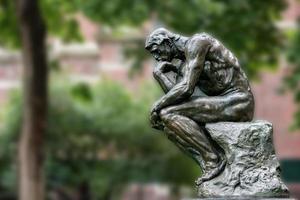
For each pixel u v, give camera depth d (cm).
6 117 2969
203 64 762
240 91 767
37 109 2020
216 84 768
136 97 3114
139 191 3512
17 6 1977
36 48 1998
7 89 3747
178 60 791
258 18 1984
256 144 743
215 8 1977
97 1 2011
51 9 2134
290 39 2156
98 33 3691
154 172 2942
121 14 2016
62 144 2908
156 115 764
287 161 3422
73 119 2902
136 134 2927
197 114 757
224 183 738
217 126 750
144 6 1991
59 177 2950
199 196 750
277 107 3497
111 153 2964
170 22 2002
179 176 2952
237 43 1978
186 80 755
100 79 3384
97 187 3050
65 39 2206
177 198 3136
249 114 764
